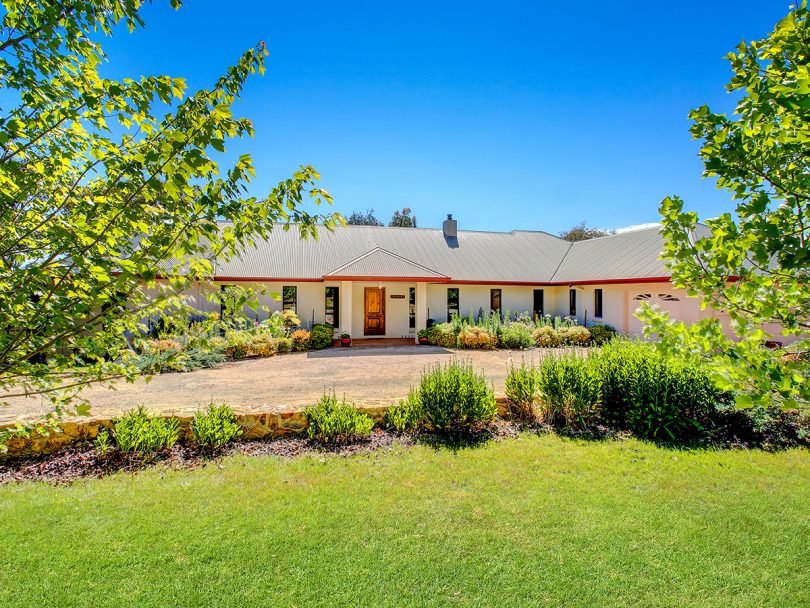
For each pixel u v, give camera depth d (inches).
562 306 895.7
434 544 145.2
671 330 85.0
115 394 358.3
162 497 176.7
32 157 94.7
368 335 803.4
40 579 126.6
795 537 150.4
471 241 1003.9
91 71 93.6
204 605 116.9
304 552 140.2
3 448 99.0
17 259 91.0
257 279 701.3
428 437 250.5
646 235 842.2
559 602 119.1
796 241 67.1
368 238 932.0
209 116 84.0
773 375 66.6
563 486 189.0
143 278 83.9
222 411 240.2
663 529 155.2
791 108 66.4
